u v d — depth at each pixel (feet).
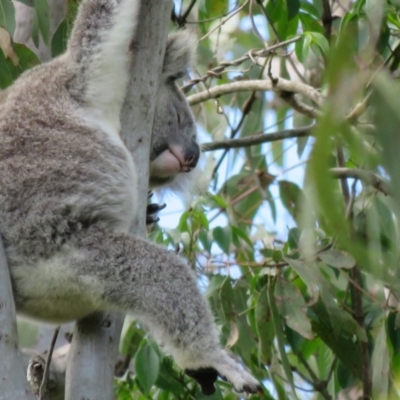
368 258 11.92
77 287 22.31
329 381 33.24
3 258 20.31
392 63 31.12
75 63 24.89
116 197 23.34
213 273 32.19
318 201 10.68
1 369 19.10
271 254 32.32
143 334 32.71
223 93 36.83
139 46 23.85
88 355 21.44
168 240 31.07
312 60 35.45
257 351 33.60
